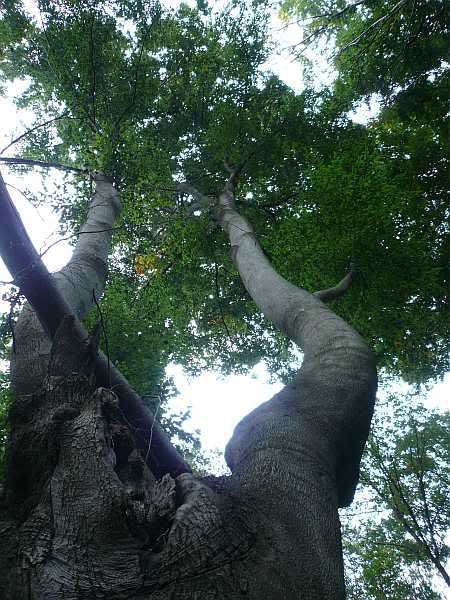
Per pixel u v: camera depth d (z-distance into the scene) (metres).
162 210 12.65
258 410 4.07
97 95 13.09
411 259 9.05
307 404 4.00
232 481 3.12
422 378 13.36
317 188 9.19
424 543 13.57
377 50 13.26
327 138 13.52
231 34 14.98
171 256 12.30
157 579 2.27
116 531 2.52
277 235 10.34
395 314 9.82
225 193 12.10
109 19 13.20
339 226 8.89
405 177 11.73
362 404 4.12
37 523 2.58
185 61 15.13
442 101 12.84
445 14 12.09
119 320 9.53
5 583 2.30
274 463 3.21
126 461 3.29
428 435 15.77
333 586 2.51
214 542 2.43
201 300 14.54
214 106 14.82
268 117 13.77
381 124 13.93
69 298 6.16
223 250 13.84
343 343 4.87
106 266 7.87
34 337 4.96
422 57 12.80
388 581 14.08
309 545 2.65
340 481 3.92
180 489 2.82
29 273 4.09
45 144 12.86
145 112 13.88
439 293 11.29
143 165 11.59
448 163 12.04
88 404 3.35
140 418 4.26
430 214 11.66
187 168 15.18
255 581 2.29
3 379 7.21
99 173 11.18
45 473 2.93
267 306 6.89
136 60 13.39
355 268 8.80
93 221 8.84
